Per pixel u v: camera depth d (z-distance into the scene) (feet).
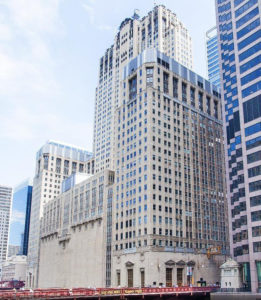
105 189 499.92
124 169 468.34
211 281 431.84
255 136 331.98
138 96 475.72
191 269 416.05
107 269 453.99
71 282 535.60
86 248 515.09
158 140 443.73
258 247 305.12
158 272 388.37
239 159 353.31
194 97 517.55
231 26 397.60
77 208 571.69
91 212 523.70
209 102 538.06
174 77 497.87
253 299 275.59
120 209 457.68
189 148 477.77
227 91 397.80
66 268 563.48
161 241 403.75
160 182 427.33
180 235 424.87
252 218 316.40
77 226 558.15
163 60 493.77
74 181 621.72
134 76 499.92
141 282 394.11
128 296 286.05
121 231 445.78
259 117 332.39
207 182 483.51
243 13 374.02
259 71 342.64
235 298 286.66
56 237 630.33
